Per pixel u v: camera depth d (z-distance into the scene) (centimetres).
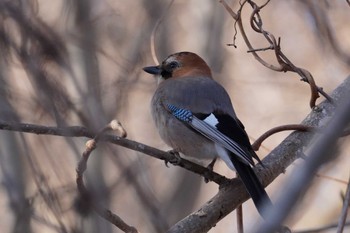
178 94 1038
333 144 528
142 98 1614
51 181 983
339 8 1470
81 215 782
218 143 952
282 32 1859
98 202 761
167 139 1046
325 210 1645
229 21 1722
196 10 1634
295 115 1862
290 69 938
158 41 1512
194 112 1012
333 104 926
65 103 762
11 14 763
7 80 978
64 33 1068
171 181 1494
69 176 930
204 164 1176
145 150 822
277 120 1866
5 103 947
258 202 808
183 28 1630
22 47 759
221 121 980
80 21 1159
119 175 997
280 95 1873
